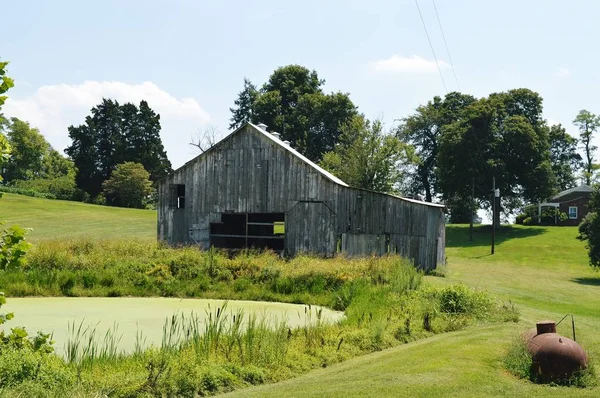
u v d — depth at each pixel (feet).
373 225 103.24
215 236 114.21
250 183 110.42
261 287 73.77
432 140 281.74
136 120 318.45
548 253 177.68
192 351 36.70
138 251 86.17
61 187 290.56
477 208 242.37
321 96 251.80
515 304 69.15
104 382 30.55
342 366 37.99
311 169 106.11
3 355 29.04
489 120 218.79
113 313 57.67
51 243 83.71
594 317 63.36
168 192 115.65
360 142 218.79
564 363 32.76
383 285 67.97
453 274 111.55
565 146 319.47
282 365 37.22
